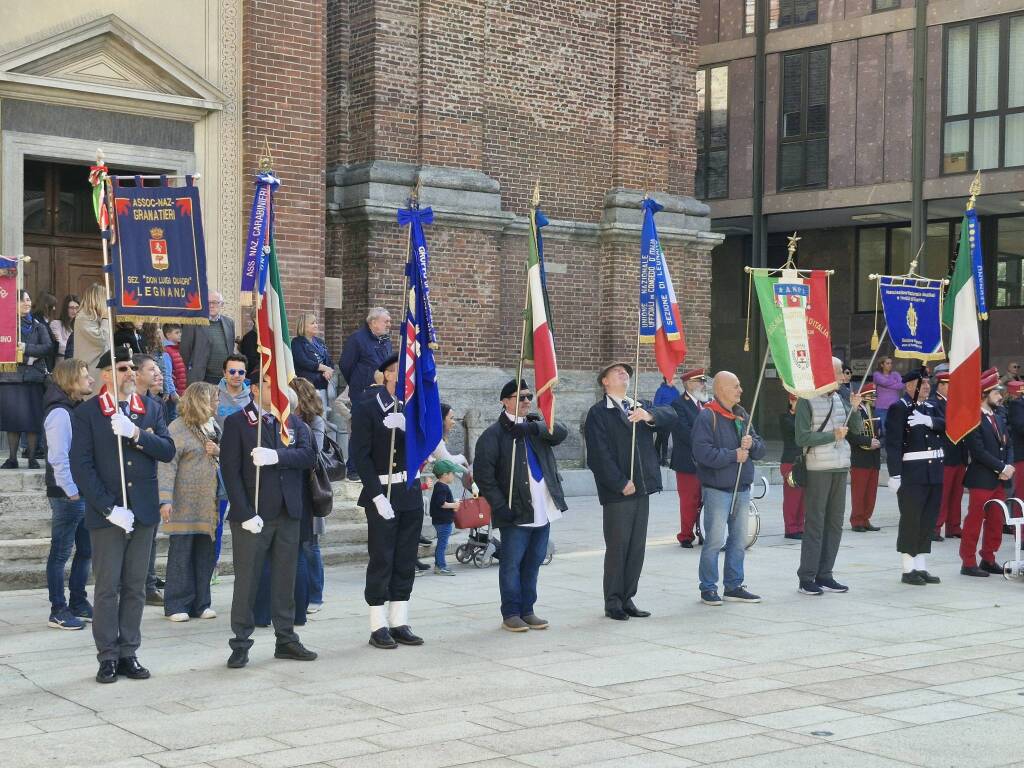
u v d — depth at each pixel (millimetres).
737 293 33969
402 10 18344
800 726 6598
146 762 5887
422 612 10055
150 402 8219
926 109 28188
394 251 18203
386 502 8539
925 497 11602
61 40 14141
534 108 20000
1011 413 14633
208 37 15398
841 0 29312
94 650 8484
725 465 10359
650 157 21281
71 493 8734
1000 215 30344
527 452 9398
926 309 11914
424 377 8867
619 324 20766
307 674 7797
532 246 9773
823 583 11203
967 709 7000
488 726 6539
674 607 10352
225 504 10180
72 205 15297
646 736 6363
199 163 15375
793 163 30109
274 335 8211
